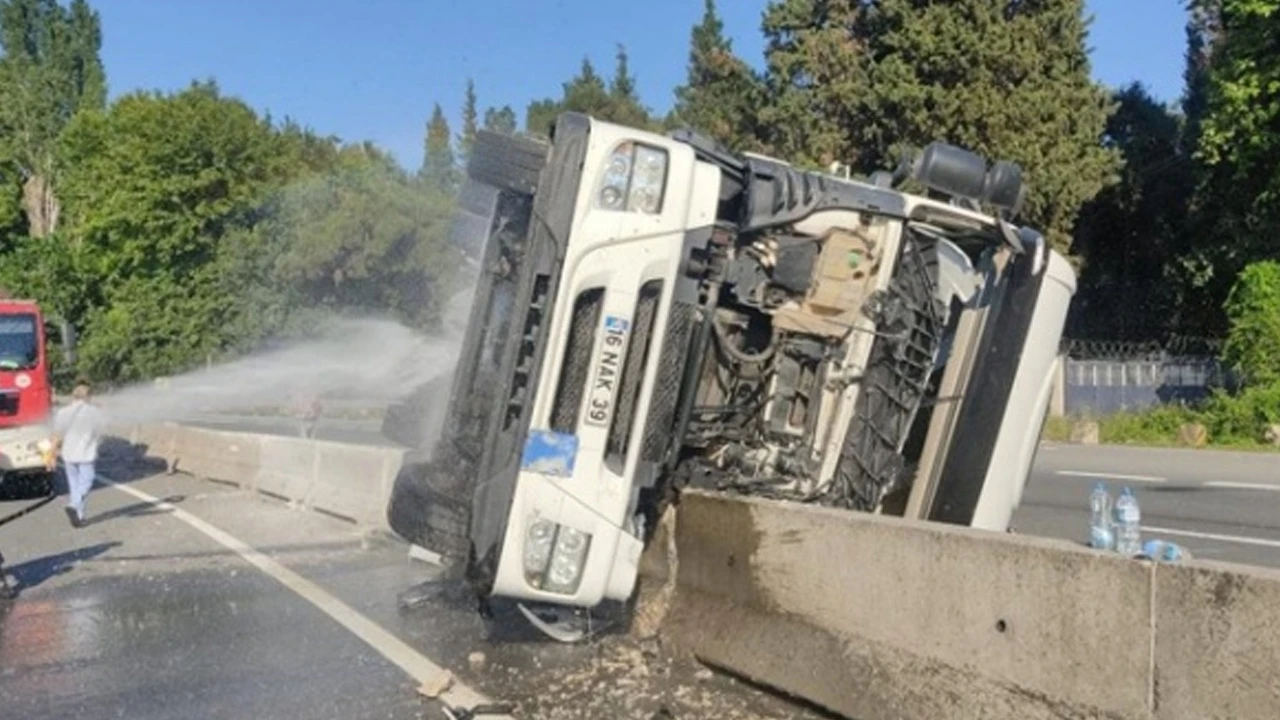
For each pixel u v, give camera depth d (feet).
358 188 106.93
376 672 22.38
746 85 127.24
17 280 150.10
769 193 23.59
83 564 36.58
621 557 21.79
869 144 108.99
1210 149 90.99
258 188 132.87
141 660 24.22
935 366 26.18
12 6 245.86
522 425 21.18
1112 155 104.94
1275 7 82.94
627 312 21.40
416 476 23.36
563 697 20.20
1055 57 102.94
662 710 19.22
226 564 35.50
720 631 21.33
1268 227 96.53
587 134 21.44
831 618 19.08
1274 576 13.26
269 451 57.88
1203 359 88.94
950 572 17.03
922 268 25.11
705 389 24.44
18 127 231.50
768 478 24.43
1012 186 26.78
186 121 131.75
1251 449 67.41
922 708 17.06
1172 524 39.58
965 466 25.81
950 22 101.04
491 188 23.17
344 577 32.45
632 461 21.62
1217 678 13.61
